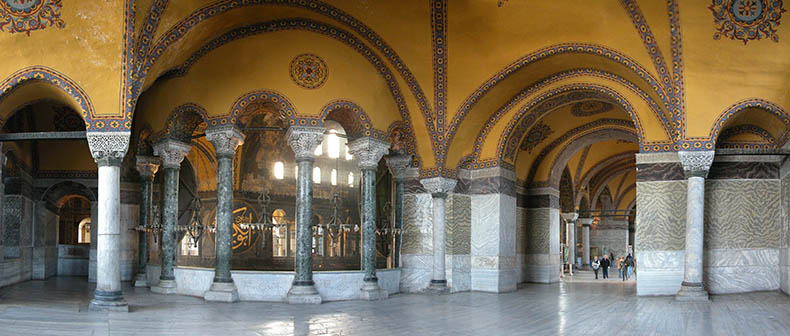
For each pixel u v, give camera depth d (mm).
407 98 15008
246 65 12906
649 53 12656
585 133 18547
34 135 11039
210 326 9594
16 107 11258
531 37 13609
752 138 14469
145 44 10562
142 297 13219
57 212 20078
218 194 13086
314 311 11570
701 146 12742
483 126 16047
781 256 14055
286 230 20625
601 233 32156
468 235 16156
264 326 9719
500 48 14039
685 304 12484
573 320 10602
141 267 15797
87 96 10352
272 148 20391
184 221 19094
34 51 10219
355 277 13766
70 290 14750
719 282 14047
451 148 15469
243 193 19609
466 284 15945
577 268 27453
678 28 12234
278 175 20656
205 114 13102
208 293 12797
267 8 12211
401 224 15742
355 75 13711
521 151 18828
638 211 14008
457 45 14242
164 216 14188
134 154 17234
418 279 15531
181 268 14023
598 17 12641
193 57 12844
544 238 19297
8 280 16172
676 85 12742
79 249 20234
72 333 8594
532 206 19562
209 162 19516
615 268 28922
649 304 12688
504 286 15883
